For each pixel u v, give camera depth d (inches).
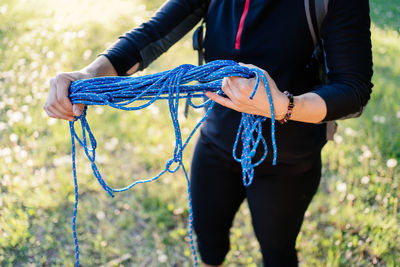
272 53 57.2
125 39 61.3
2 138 145.5
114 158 139.0
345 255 103.5
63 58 194.9
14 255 103.6
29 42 212.1
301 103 48.4
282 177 63.9
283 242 68.9
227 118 63.4
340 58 51.8
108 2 271.3
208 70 48.4
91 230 113.7
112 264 103.9
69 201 121.0
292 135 60.6
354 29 51.5
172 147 141.0
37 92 169.3
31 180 125.6
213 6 62.7
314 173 65.6
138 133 149.3
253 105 47.1
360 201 118.0
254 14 57.0
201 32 64.9
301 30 55.1
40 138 146.6
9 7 258.8
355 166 132.0
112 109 161.2
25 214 113.0
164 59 200.7
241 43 58.4
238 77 46.1
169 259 107.0
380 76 185.9
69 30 230.8
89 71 56.7
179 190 126.3
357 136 144.5
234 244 109.3
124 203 122.5
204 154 69.6
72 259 104.0
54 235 110.7
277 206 65.3
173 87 49.4
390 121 151.7
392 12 269.4
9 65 190.1
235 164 67.1
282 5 55.5
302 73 58.3
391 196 118.0
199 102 154.8
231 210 73.4
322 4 52.2
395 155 132.8
